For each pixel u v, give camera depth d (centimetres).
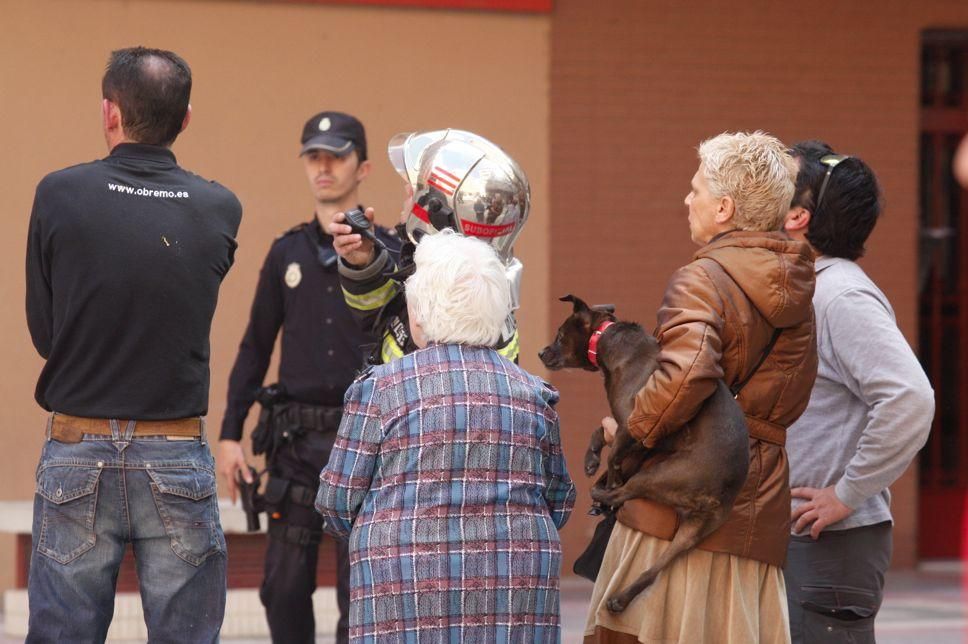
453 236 969
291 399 1444
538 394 948
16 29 2108
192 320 1040
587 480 2355
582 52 2348
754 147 988
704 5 2392
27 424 2120
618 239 2372
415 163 1062
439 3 2275
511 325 1062
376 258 1065
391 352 1072
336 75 2239
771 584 995
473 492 905
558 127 2342
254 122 2208
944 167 2652
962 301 2666
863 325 1105
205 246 1049
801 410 1000
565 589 2316
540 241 2341
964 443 2661
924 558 2634
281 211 2219
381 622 891
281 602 1442
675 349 923
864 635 1147
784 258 953
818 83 2441
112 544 1027
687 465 935
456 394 917
